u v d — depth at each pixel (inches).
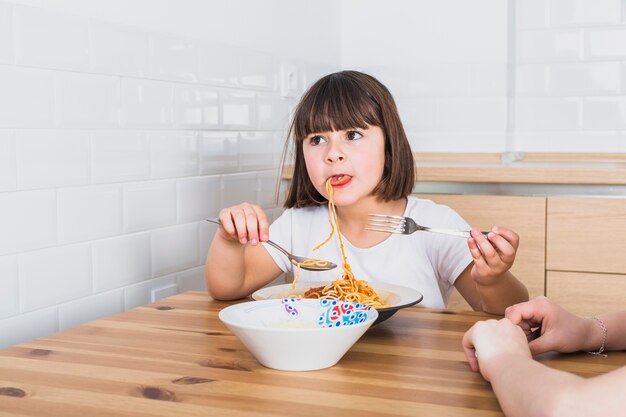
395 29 116.0
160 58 71.8
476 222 87.0
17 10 55.3
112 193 65.9
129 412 30.2
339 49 118.2
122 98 66.7
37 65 57.3
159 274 72.9
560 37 111.0
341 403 31.2
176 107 74.5
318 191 61.4
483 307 53.4
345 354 38.6
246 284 57.2
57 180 59.6
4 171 54.6
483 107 112.2
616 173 80.9
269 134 93.9
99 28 63.6
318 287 49.5
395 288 48.9
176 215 75.2
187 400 31.6
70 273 61.4
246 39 88.0
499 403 30.9
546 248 84.7
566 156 111.4
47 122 58.4
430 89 114.8
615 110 109.6
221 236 53.6
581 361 37.8
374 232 60.6
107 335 42.6
